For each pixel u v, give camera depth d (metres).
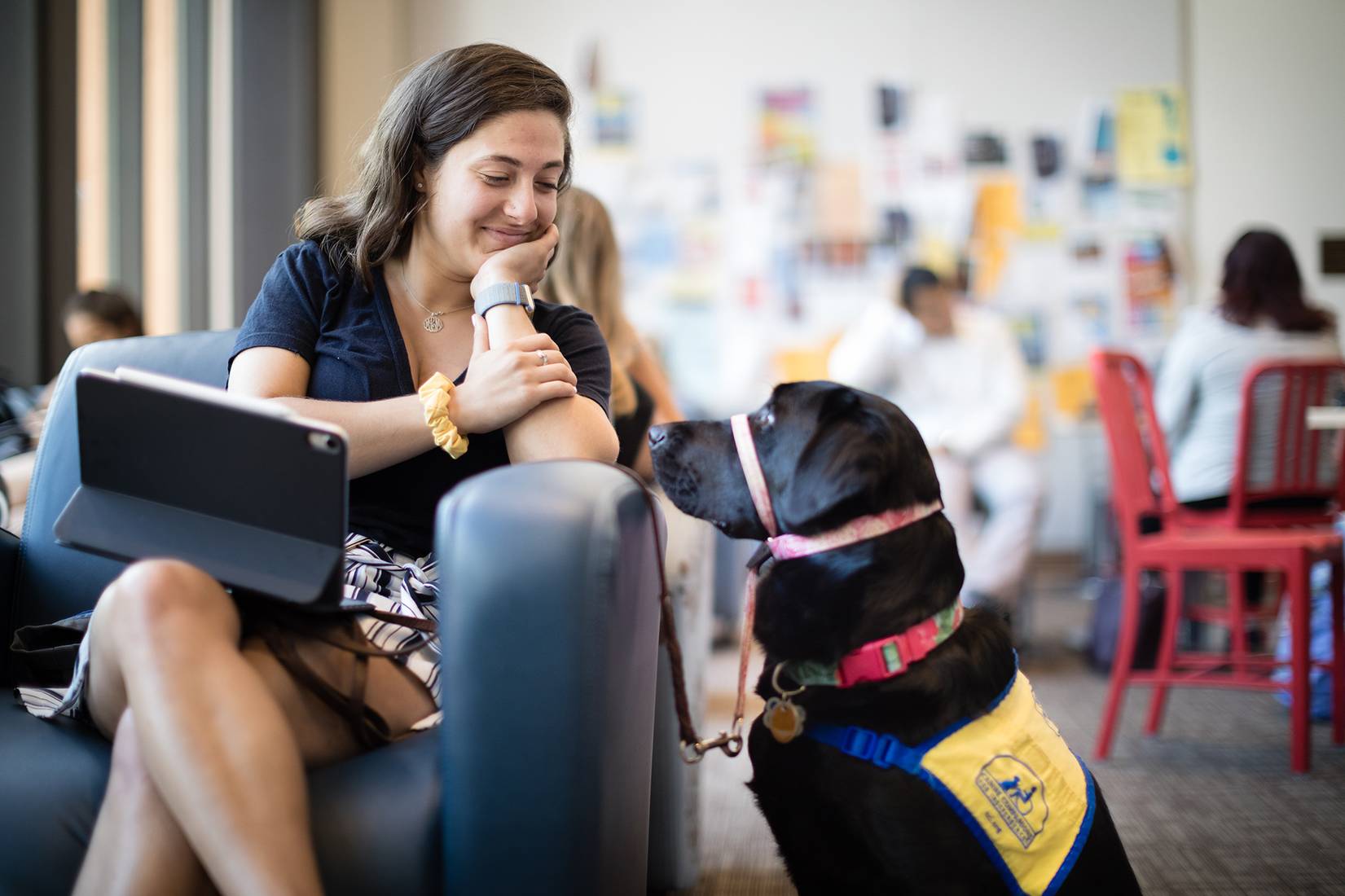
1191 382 3.31
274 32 4.98
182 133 4.70
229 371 1.40
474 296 1.39
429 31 5.91
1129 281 5.96
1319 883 1.87
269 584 1.06
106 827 0.96
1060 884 1.16
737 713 1.28
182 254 4.71
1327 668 2.74
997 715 1.21
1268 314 3.23
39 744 1.14
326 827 1.00
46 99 3.37
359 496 1.36
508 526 0.98
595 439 1.32
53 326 3.41
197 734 0.94
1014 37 5.94
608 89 5.95
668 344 5.96
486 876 0.99
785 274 5.95
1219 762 2.59
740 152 5.95
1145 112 5.95
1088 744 2.77
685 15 5.95
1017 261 5.96
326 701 1.12
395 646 1.22
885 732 1.18
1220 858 1.99
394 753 1.09
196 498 1.11
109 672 1.04
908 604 1.22
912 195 5.96
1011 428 4.16
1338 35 5.92
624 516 1.01
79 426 1.14
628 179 5.96
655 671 1.13
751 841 2.17
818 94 5.96
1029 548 4.08
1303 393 2.84
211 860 0.91
